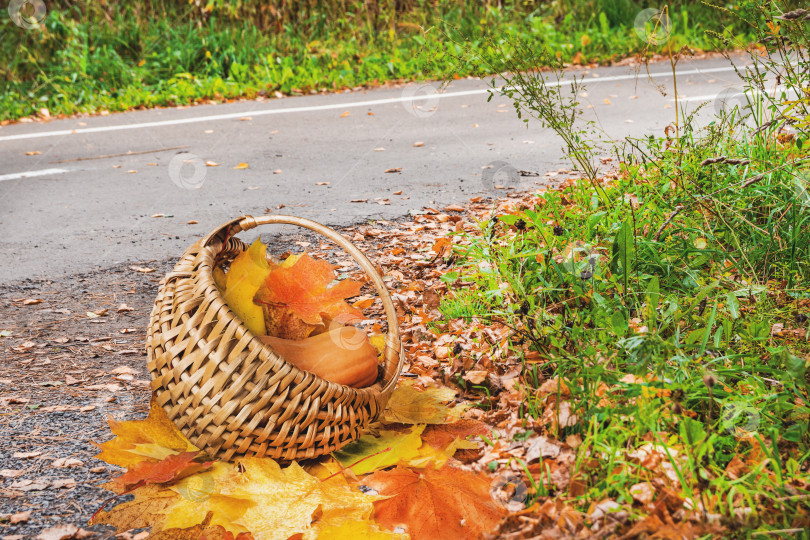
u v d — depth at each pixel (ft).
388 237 14.88
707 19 37.17
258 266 7.87
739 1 11.73
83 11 36.76
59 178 19.98
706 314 9.24
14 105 29.68
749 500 6.20
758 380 7.75
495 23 36.55
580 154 11.98
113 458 7.28
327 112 27.45
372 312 11.51
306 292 8.21
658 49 35.06
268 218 8.44
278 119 26.50
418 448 7.70
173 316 7.35
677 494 6.35
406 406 8.30
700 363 8.08
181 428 7.20
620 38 36.24
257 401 6.89
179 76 32.17
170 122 26.61
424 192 17.80
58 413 8.68
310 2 38.65
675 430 7.27
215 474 7.00
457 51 16.92
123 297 12.39
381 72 33.14
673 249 10.49
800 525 6.06
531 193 16.94
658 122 22.97
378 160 20.94
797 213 10.57
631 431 7.09
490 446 7.69
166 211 17.03
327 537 6.37
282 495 6.70
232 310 7.74
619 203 12.05
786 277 10.00
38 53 33.58
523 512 6.50
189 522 6.46
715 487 6.53
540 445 7.33
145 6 37.52
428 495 6.83
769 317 9.07
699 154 12.30
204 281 7.29
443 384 9.10
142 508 6.68
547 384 7.95
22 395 9.09
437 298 11.23
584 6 39.60
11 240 15.24
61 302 12.16
